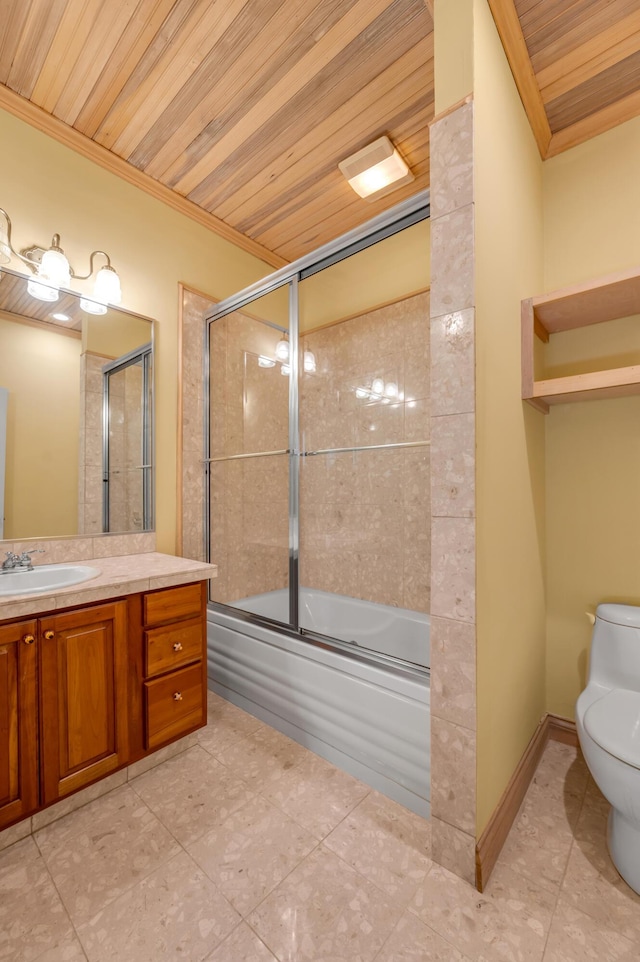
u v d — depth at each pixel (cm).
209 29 142
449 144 115
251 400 265
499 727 128
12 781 124
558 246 182
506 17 127
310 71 156
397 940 99
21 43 147
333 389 268
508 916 105
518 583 146
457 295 113
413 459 232
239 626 209
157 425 223
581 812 140
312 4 134
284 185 220
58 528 186
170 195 223
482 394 115
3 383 172
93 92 166
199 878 116
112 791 149
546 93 157
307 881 115
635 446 167
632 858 113
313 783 153
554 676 185
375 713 151
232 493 255
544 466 185
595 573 175
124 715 150
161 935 101
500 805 127
